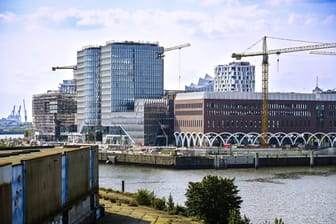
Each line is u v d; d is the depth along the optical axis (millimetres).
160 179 177250
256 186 156750
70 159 69688
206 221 91312
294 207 121125
